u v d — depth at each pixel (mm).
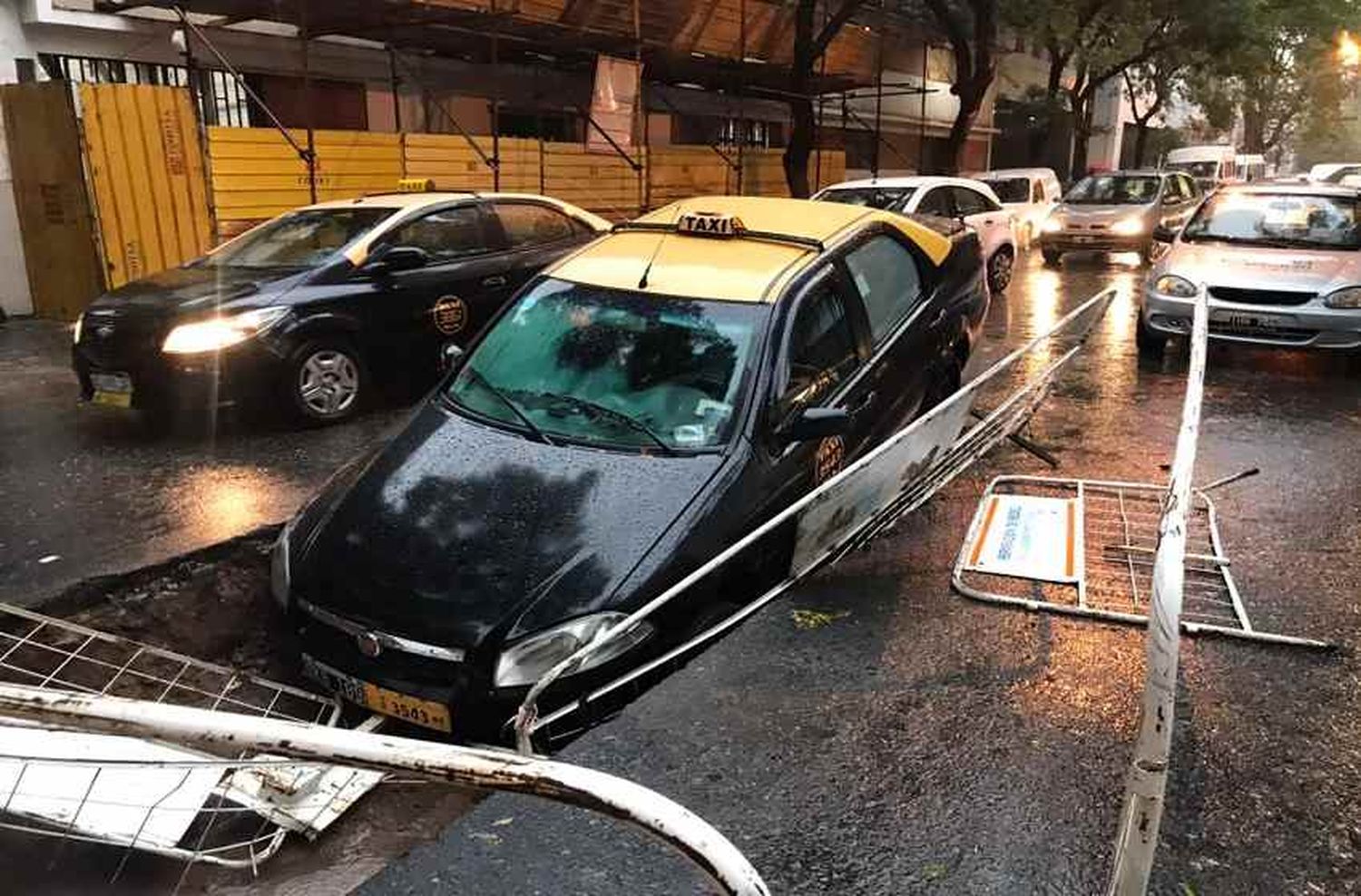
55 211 9984
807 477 4074
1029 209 18438
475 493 3766
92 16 10750
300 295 6676
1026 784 2617
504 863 2332
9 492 5484
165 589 4594
